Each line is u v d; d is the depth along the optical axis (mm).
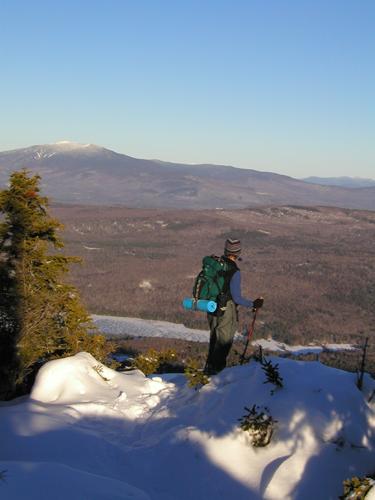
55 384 5703
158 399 5711
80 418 5098
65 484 3383
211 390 5266
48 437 4406
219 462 4211
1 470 3424
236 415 4656
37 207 7832
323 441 4297
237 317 6164
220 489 4004
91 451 4328
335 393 4652
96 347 8164
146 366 8320
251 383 4965
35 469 3490
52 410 5094
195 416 4930
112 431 4977
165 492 4027
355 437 4355
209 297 6035
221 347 6090
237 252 6105
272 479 3986
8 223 7566
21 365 6973
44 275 7605
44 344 7438
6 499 3109
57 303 7656
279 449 4316
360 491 3420
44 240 7809
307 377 5020
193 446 4367
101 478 3633
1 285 7387
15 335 7176
